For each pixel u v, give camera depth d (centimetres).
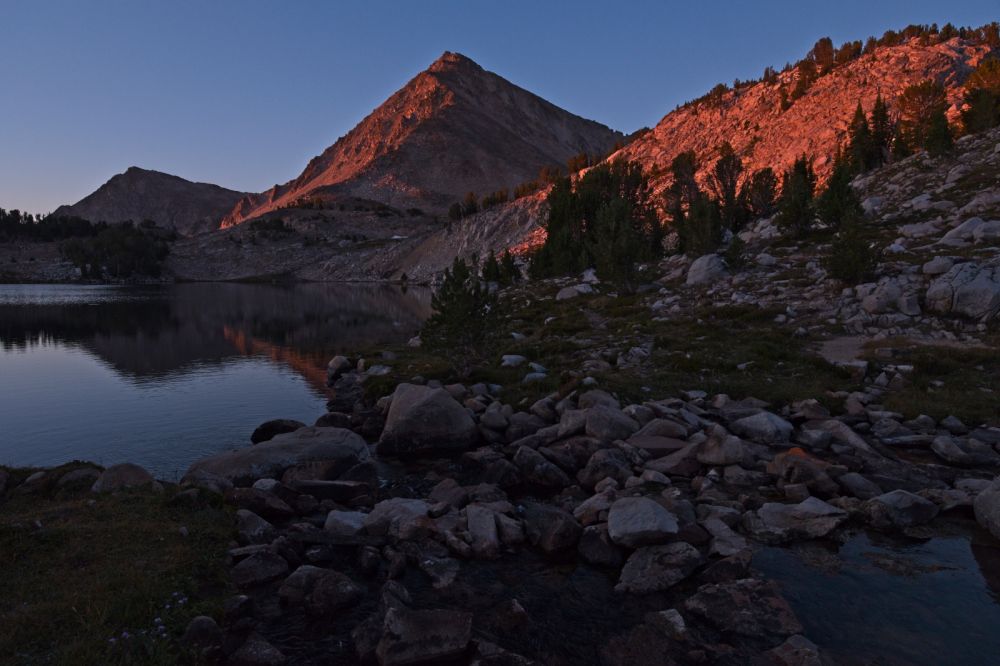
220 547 862
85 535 841
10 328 5416
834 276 2770
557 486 1245
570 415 1526
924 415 1459
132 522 895
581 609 768
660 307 3247
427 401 1596
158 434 1866
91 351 3922
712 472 1208
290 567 868
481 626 727
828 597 773
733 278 3491
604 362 2236
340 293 11981
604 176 6106
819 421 1497
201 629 655
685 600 776
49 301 9644
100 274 19675
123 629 635
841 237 2819
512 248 15688
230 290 13812
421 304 8481
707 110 16888
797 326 2480
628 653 670
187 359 3556
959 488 1089
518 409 1802
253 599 753
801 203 4322
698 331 2572
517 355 2467
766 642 678
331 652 676
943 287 2245
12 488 1037
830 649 667
